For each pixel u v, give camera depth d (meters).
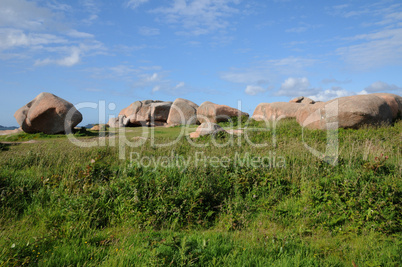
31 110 21.52
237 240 4.68
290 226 5.46
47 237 4.45
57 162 9.46
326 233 5.16
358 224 5.23
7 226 5.24
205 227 5.59
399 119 17.77
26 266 3.64
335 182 6.46
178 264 3.58
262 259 3.95
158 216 5.62
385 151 9.27
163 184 6.52
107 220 5.64
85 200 5.70
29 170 8.41
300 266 3.80
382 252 4.14
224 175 7.44
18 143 15.97
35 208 6.02
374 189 5.80
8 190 6.36
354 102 15.40
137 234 4.84
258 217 5.90
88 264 3.72
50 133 21.80
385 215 5.20
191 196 6.05
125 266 3.66
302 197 6.37
